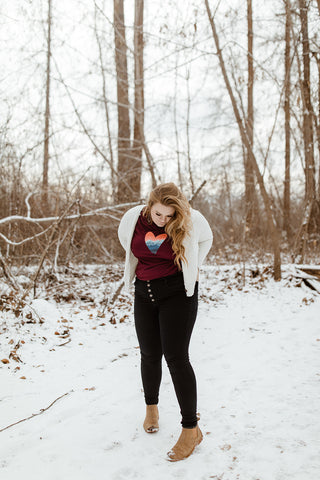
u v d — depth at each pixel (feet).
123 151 34.73
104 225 27.30
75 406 9.42
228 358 12.82
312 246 34.30
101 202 27.22
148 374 8.39
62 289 19.94
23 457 7.47
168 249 7.70
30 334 13.58
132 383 10.81
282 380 10.94
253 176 40.65
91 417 9.00
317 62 28.81
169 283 7.81
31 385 10.39
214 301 20.20
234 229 37.58
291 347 13.73
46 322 14.82
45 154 27.22
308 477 6.85
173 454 7.52
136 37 27.14
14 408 9.22
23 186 25.11
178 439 7.85
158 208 7.54
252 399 9.84
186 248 7.70
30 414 9.00
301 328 15.92
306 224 27.55
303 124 29.35
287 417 8.89
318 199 34.68
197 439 7.84
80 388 10.39
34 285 17.87
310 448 7.68
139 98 27.94
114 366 11.93
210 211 39.58
